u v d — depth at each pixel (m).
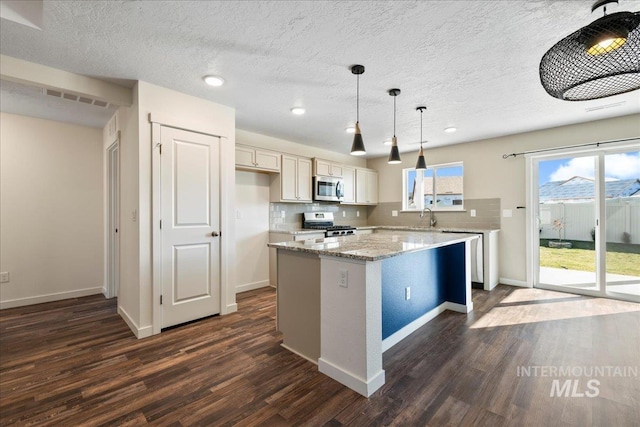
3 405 1.71
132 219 2.78
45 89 2.54
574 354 2.26
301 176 4.69
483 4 1.66
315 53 2.18
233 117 3.28
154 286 2.69
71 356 2.29
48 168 3.78
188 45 2.08
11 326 2.91
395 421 1.57
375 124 3.85
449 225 5.04
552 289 4.11
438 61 2.29
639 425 1.52
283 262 2.45
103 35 1.96
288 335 2.40
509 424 1.54
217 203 3.16
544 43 2.04
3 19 1.77
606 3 1.63
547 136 4.05
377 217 6.13
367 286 1.80
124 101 2.73
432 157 5.21
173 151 2.83
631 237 3.59
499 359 2.21
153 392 1.83
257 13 1.75
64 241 3.88
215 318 3.09
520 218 4.29
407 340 2.56
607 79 1.59
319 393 1.81
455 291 3.29
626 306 3.38
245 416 1.61
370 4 1.67
